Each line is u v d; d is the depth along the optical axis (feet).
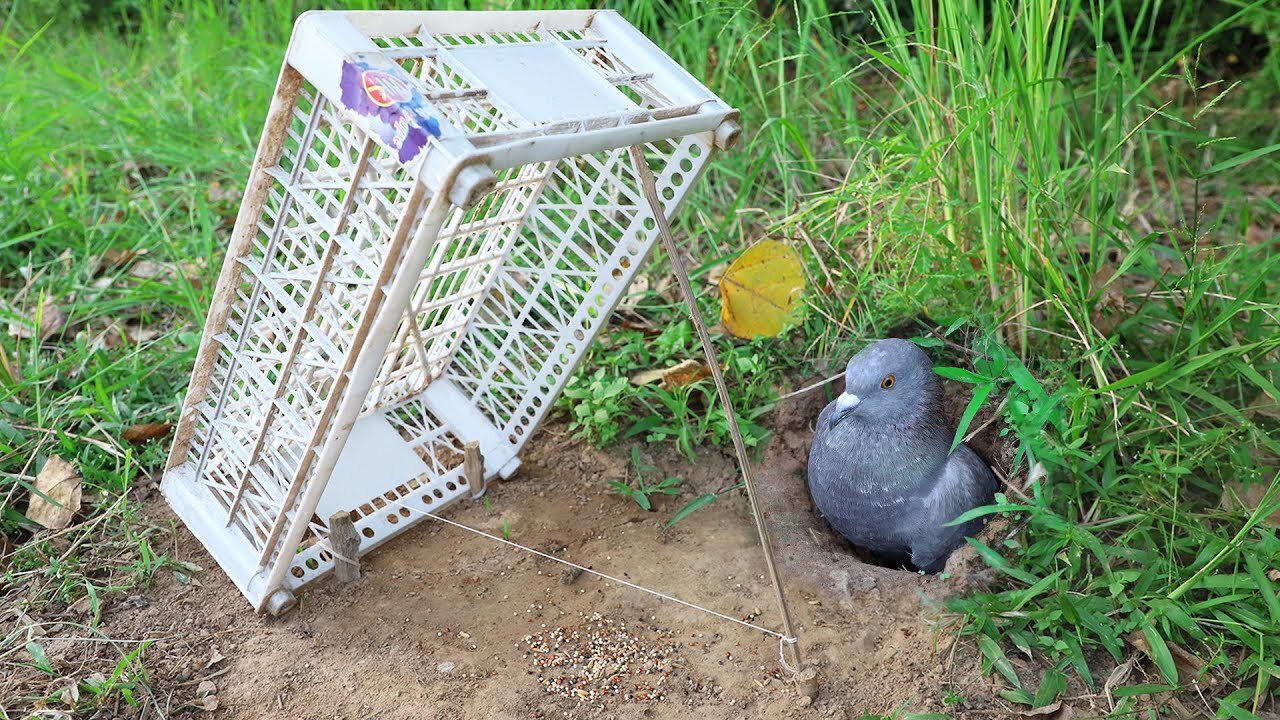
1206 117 4.54
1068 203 3.51
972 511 2.82
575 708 2.65
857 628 2.81
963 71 3.22
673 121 2.49
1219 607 2.79
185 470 3.02
